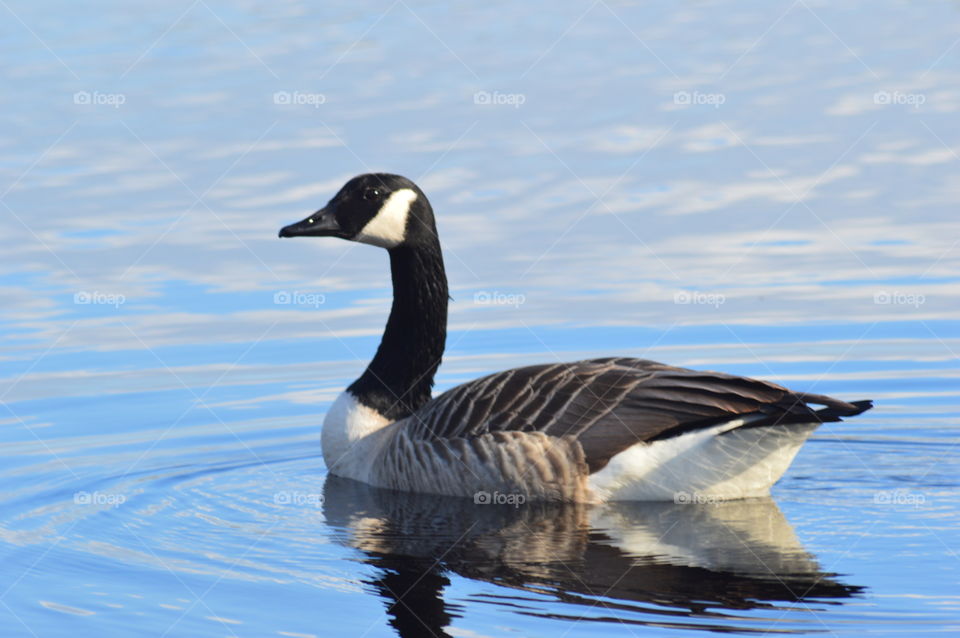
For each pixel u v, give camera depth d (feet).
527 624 29.76
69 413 49.93
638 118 79.46
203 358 55.16
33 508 40.19
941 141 74.95
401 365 45.16
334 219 45.14
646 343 55.42
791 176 71.20
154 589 33.14
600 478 38.70
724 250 63.72
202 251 65.36
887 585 31.48
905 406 49.67
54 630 30.89
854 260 62.49
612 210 67.87
